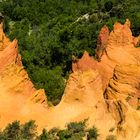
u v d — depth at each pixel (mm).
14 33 124938
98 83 52781
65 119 48781
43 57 90125
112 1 132750
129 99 51969
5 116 49406
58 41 100688
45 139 44062
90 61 67812
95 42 92125
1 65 63188
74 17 138375
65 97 50969
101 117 46781
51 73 77688
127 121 44344
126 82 53562
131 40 72062
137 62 67750
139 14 109000
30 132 45312
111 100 48094
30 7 158875
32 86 54906
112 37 71750
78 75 52406
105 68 66562
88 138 43844
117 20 109750
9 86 52969
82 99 50469
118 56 68500
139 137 43156
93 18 123875
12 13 158000
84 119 47000
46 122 48594
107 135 44406
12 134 44875
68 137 43812
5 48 67188
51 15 155125
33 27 145375
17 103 51500
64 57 89188
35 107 50625
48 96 66375
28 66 83812
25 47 100312
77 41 95312
